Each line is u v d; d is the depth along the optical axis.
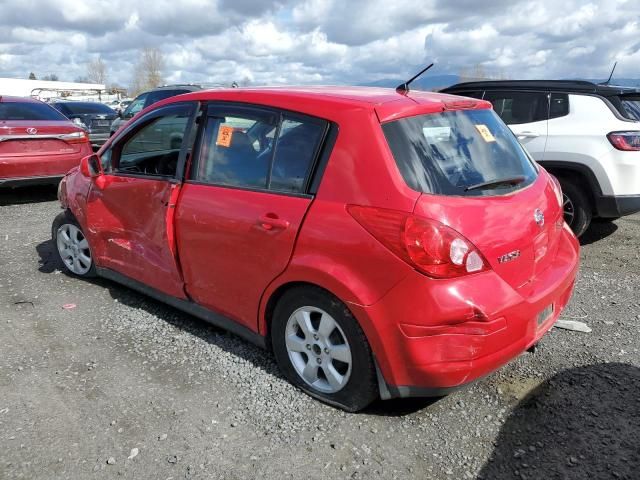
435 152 2.96
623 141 5.80
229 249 3.41
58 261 5.72
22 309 4.58
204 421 3.08
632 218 7.61
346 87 3.69
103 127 14.62
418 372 2.76
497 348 2.76
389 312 2.74
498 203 2.94
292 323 3.26
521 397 3.26
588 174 5.96
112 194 4.40
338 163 2.96
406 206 2.70
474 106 3.49
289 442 2.90
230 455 2.81
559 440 2.88
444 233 2.64
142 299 4.76
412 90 3.60
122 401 3.27
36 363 3.71
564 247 3.59
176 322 4.30
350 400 3.08
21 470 2.71
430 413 3.13
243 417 3.11
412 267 2.65
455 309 2.63
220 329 4.18
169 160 4.02
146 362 3.71
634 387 3.33
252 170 3.38
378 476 2.66
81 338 4.06
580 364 3.62
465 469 2.69
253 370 3.59
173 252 3.84
